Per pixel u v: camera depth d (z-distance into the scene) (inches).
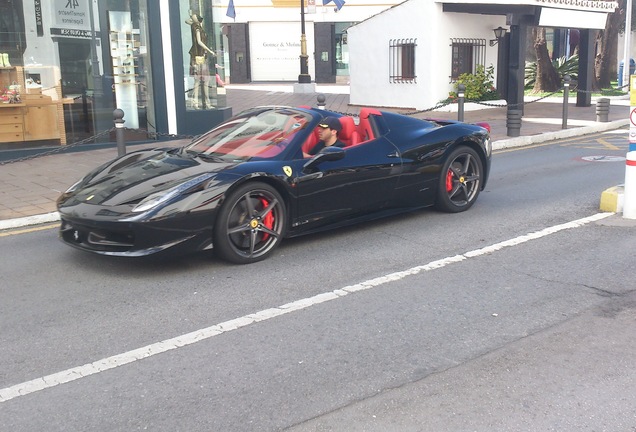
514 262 220.1
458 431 122.6
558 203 306.3
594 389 137.0
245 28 1505.9
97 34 506.6
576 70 1015.0
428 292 193.9
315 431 123.1
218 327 171.2
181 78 539.2
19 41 472.1
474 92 765.3
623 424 124.0
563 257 224.2
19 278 215.5
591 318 173.2
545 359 150.7
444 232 259.4
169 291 198.4
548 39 1379.2
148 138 538.9
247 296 193.0
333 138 247.0
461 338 162.4
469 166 291.9
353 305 184.9
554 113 727.7
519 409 129.7
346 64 1507.1
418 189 268.1
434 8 737.0
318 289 197.9
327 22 1485.0
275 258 229.0
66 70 494.3
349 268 217.0
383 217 267.4
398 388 138.4
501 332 165.5
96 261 230.5
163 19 523.8
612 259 220.5
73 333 169.8
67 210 213.9
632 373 143.6
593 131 600.4
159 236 201.3
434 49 748.0
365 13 1469.0
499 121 655.8
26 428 126.3
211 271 215.6
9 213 300.2
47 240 262.7
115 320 177.6
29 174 400.2
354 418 127.3
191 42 550.6
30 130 478.3
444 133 278.7
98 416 130.0
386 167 251.9
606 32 1044.5
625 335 162.6
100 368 150.1
